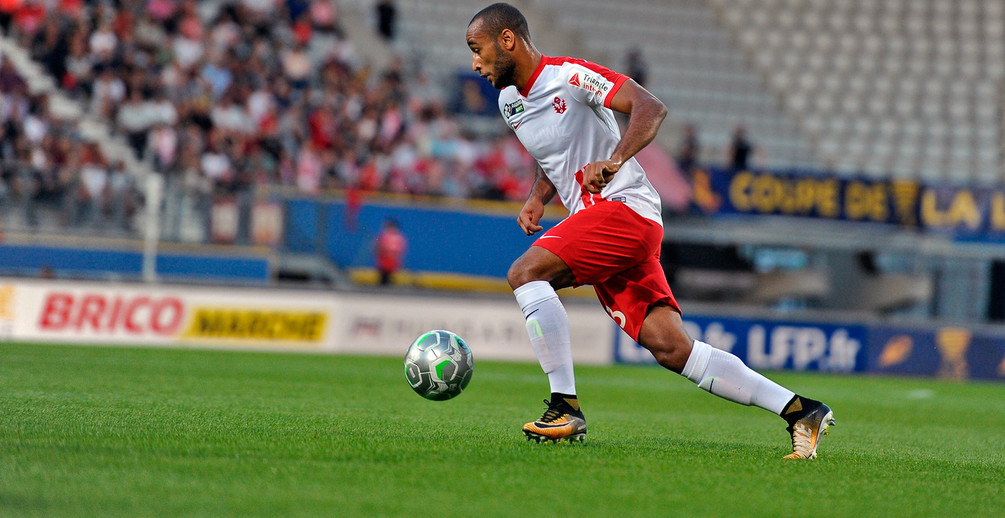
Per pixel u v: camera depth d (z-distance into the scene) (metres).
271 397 26.31
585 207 17.28
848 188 63.78
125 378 30.09
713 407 31.03
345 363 44.88
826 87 89.62
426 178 66.00
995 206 64.38
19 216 49.75
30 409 20.30
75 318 50.72
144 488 11.85
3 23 65.00
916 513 12.49
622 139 16.00
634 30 89.62
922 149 87.00
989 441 24.28
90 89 63.50
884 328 61.75
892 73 91.50
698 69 88.75
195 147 61.56
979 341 61.69
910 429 26.89
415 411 24.14
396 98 71.19
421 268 56.91
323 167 64.88
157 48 66.06
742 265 64.00
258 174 62.53
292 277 55.62
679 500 12.45
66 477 12.36
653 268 17.45
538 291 17.08
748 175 63.19
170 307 52.19
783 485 14.02
